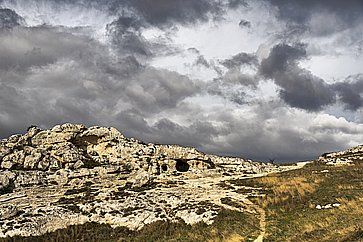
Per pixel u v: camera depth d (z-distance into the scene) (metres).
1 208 69.44
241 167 106.69
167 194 78.00
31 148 98.25
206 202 72.56
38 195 80.44
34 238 63.31
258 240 57.06
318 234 55.03
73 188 85.38
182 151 105.44
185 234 62.22
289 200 70.00
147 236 63.50
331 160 107.06
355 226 54.28
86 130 107.81
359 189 72.00
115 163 99.12
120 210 71.44
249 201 72.44
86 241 64.12
